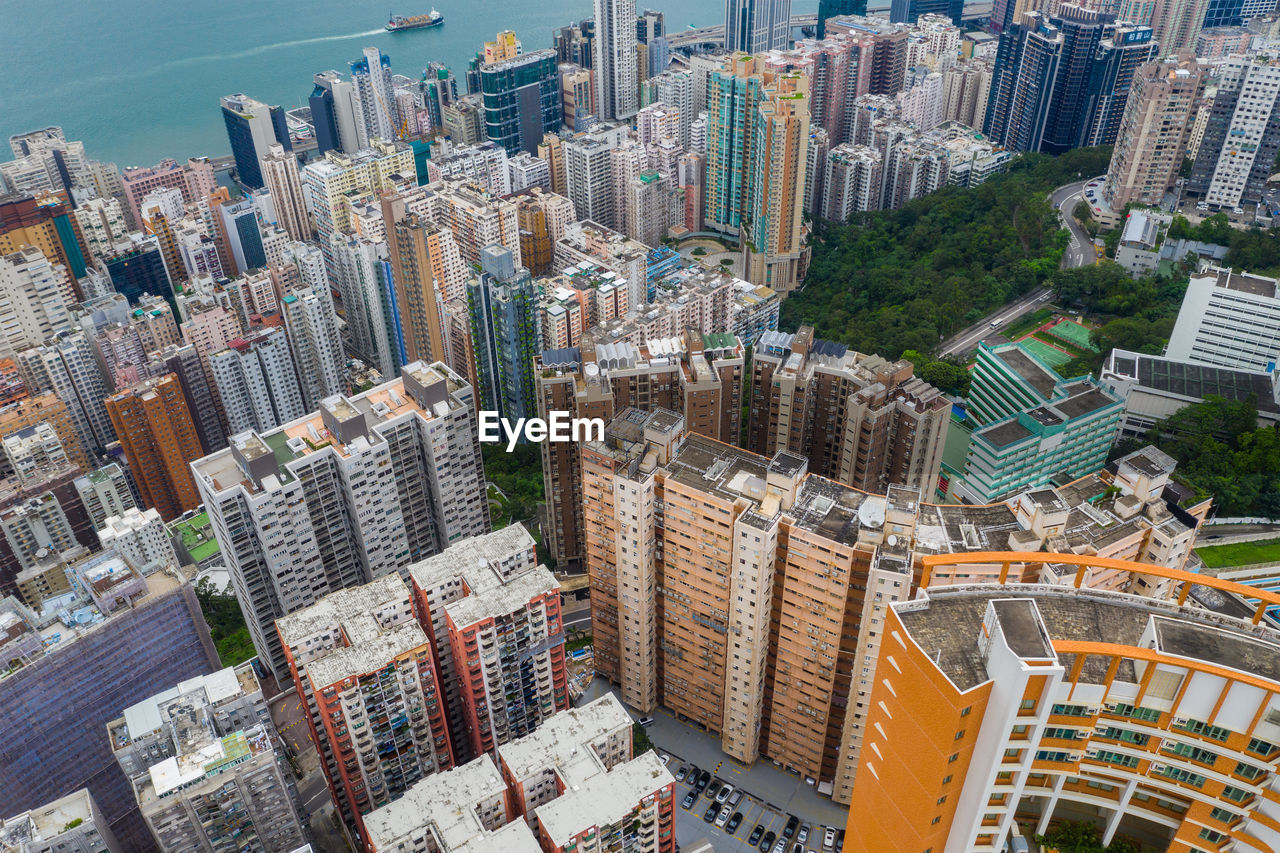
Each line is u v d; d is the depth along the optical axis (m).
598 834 187.50
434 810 190.12
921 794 88.44
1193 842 89.19
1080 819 94.75
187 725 195.50
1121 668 84.94
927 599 88.56
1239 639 82.88
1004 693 79.75
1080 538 199.00
